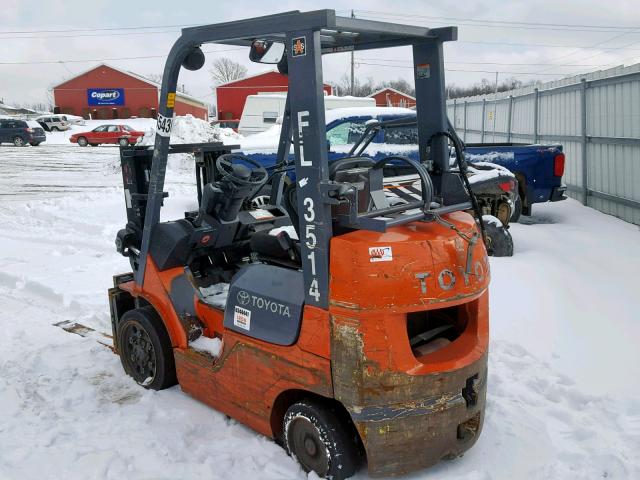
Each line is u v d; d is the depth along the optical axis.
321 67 2.80
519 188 9.23
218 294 4.14
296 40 2.82
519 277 5.90
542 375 4.21
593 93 10.59
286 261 3.66
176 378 4.25
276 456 3.39
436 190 3.65
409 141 9.07
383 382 2.87
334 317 2.90
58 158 25.78
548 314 5.13
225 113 43.19
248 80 42.81
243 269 3.53
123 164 4.35
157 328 4.16
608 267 6.54
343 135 8.72
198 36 3.35
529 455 3.38
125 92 50.53
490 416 3.75
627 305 5.37
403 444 2.96
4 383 4.39
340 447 3.08
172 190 13.65
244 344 3.42
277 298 3.22
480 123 17.33
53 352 4.94
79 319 5.78
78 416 3.93
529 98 13.65
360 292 2.79
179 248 4.05
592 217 9.69
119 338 4.53
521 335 4.81
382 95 48.31
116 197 12.73
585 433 3.54
